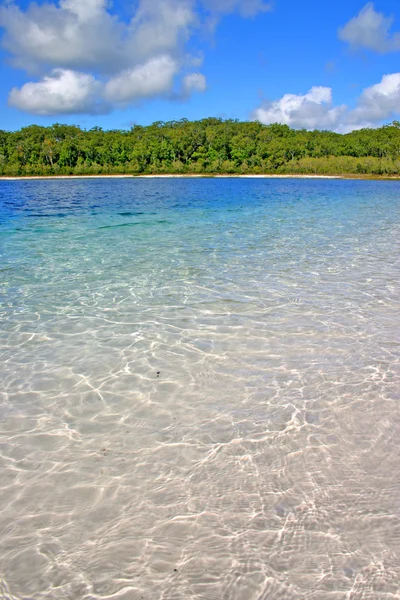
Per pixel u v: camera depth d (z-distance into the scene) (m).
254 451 2.95
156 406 3.52
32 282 7.11
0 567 2.12
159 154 79.94
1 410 3.49
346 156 80.19
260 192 32.16
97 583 2.04
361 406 3.48
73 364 4.26
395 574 2.06
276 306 5.86
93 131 104.62
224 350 4.52
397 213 17.38
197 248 9.98
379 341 4.71
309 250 9.69
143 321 5.36
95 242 10.83
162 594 1.99
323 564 2.11
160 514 2.43
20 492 2.60
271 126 105.44
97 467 2.81
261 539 2.25
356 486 2.62
